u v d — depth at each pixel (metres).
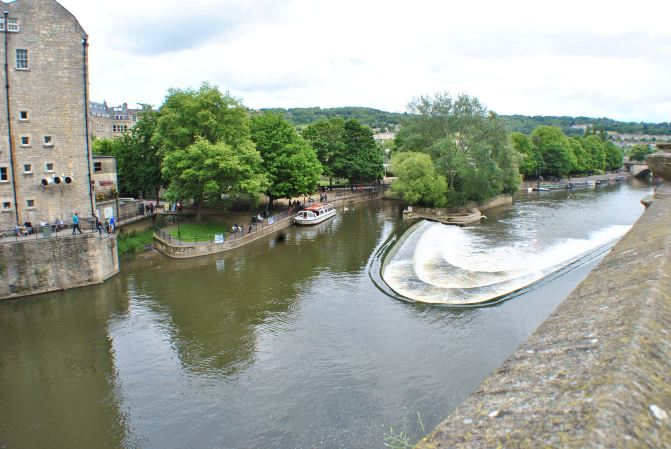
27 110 38.66
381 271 42.53
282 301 34.84
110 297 35.72
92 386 23.53
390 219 75.38
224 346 27.56
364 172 99.31
